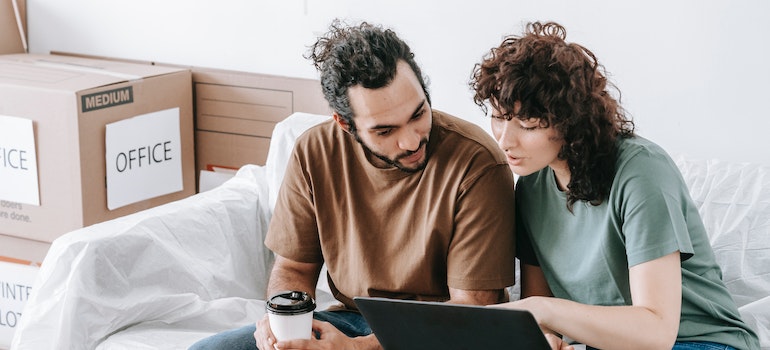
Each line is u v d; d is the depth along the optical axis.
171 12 2.73
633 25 2.13
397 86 1.47
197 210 2.04
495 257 1.60
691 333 1.47
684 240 1.39
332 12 2.50
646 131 2.18
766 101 2.03
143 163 2.52
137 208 2.53
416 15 2.39
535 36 1.44
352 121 1.54
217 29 2.68
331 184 1.71
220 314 1.96
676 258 1.39
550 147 1.44
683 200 1.45
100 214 2.41
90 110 2.33
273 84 2.55
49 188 2.38
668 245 1.38
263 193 2.19
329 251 1.75
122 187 2.46
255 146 2.63
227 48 2.68
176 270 1.95
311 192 1.74
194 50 2.73
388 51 1.48
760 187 1.81
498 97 1.41
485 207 1.59
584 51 1.48
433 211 1.63
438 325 1.27
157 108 2.54
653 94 2.15
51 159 2.36
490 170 1.60
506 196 1.61
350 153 1.69
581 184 1.45
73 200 2.36
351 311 1.80
